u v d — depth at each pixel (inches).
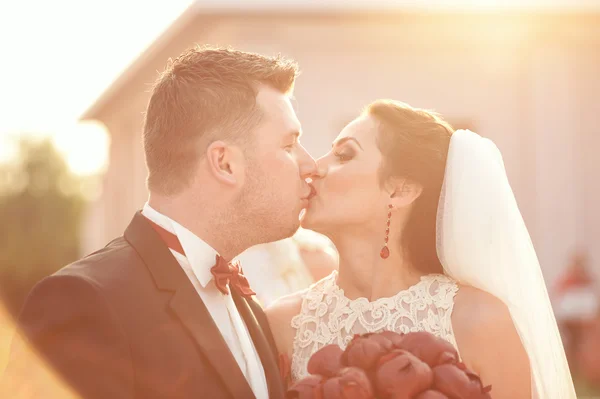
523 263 106.1
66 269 88.3
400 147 107.0
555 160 474.0
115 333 84.2
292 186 99.6
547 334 106.9
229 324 96.9
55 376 82.8
